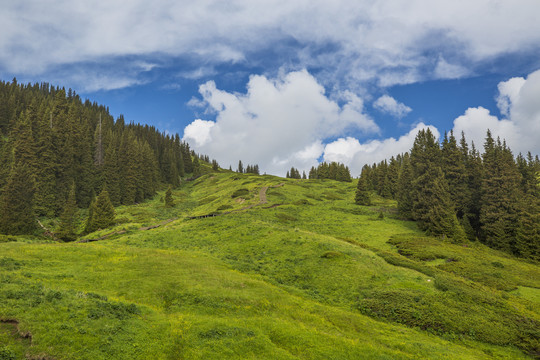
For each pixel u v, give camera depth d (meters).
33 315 14.52
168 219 80.31
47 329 13.65
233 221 61.16
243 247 43.22
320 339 17.00
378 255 40.19
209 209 89.06
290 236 45.12
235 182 141.88
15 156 82.44
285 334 17.08
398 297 25.44
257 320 18.97
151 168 139.12
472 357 17.45
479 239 61.94
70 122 101.31
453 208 61.78
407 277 31.31
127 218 81.69
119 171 112.69
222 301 21.47
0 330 13.35
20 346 12.49
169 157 166.25
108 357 12.71
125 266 28.69
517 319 22.91
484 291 28.55
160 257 32.50
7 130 129.75
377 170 139.50
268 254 39.22
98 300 17.88
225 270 30.58
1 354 11.62
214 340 15.41
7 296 16.22
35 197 78.38
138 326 15.80
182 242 50.34
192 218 76.12
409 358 16.00
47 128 89.31
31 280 20.64
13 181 64.62
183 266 29.61
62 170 89.69
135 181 115.25
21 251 30.22
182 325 16.84
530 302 27.16
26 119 93.50
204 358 13.79
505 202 57.03
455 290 27.14
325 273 31.97
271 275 32.00
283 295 24.91
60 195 86.12
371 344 17.73
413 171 77.19
